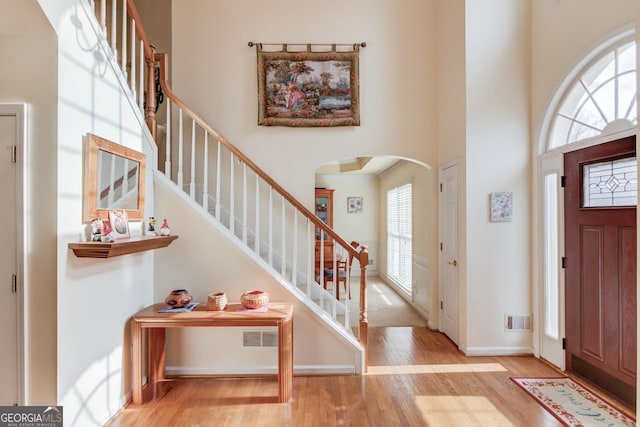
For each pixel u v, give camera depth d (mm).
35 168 1758
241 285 2814
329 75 3799
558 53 2865
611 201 2422
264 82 3752
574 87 2801
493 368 2910
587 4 2564
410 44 3891
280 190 2926
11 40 1766
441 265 3850
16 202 1750
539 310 3111
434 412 2258
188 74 3750
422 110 3895
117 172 2246
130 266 2453
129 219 2389
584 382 2629
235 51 3779
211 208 3717
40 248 1759
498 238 3219
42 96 1758
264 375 2791
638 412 1810
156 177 2834
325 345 2820
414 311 4793
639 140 1801
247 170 3760
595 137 2504
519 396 2447
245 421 2166
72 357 1867
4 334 1758
